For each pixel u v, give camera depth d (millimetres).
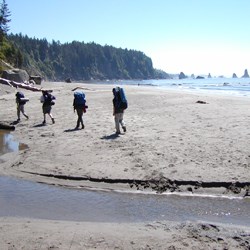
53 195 8805
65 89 49500
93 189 9219
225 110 21891
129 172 10031
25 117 22031
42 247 5637
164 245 5734
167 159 11008
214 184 9031
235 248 5656
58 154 12352
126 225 6750
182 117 19375
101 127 17250
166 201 8336
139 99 30906
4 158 12250
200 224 6699
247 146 12039
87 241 5875
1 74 59375
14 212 7691
